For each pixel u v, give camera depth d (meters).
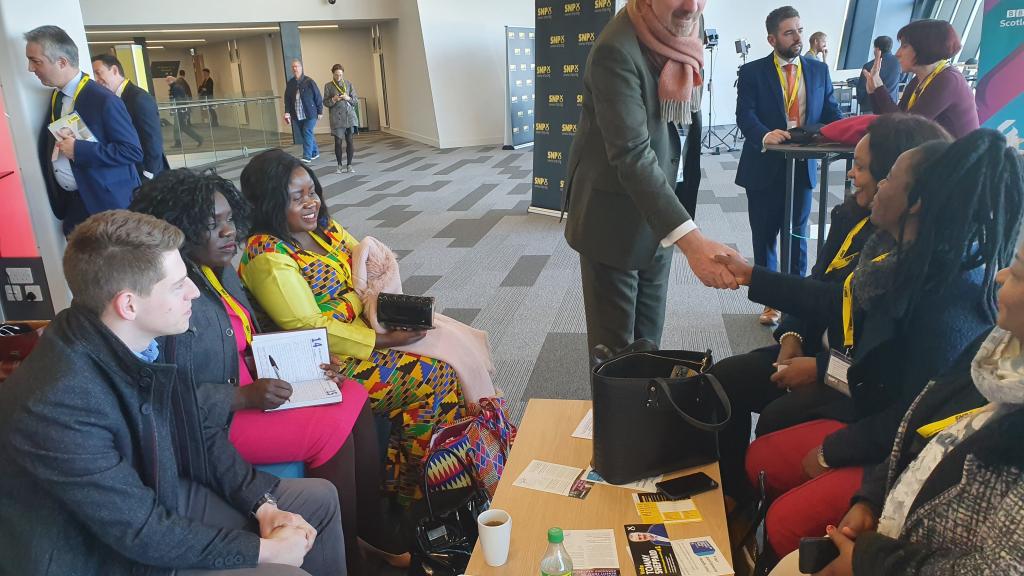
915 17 9.80
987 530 1.01
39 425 1.23
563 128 6.52
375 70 16.95
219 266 1.97
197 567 1.39
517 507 1.60
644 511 1.57
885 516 1.27
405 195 8.29
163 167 4.01
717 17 13.02
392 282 2.50
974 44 9.04
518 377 3.38
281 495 1.68
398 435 2.41
